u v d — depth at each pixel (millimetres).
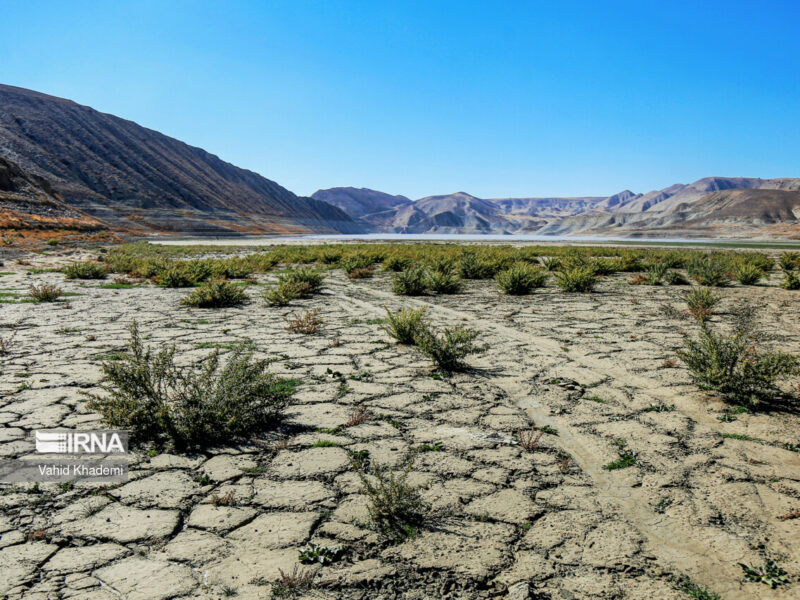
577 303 11773
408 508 2865
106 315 9773
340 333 8195
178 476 3387
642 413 4598
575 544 2641
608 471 3471
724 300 12266
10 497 3092
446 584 2311
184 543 2631
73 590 2260
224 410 3936
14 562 2459
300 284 13156
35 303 11273
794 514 2893
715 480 3334
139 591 2256
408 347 7199
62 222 57031
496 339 7777
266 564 2459
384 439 4000
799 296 12961
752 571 2422
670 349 7102
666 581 2359
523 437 4039
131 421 3867
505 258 23406
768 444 3896
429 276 15227
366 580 2346
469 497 3107
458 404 4828
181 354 6641
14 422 4254
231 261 21109
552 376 5777
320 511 2953
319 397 5004
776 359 4848
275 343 7402
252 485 3262
